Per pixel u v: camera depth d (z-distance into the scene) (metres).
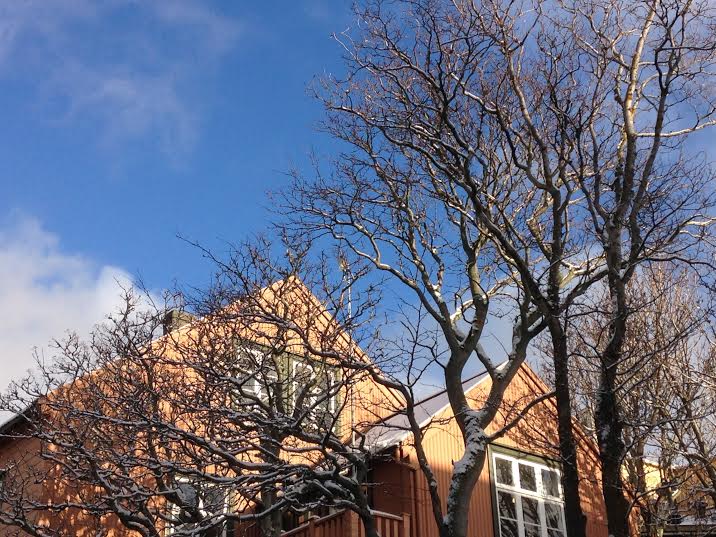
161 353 16.16
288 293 17.22
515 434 20.23
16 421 17.75
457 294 16.20
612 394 13.56
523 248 15.90
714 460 21.06
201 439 12.65
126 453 14.34
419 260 15.84
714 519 21.69
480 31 15.30
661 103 14.45
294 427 13.06
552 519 19.86
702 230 15.52
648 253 15.01
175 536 12.36
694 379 20.14
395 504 17.27
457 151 14.54
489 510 18.52
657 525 20.80
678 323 20.61
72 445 14.48
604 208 15.71
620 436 13.41
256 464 12.57
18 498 15.51
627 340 19.67
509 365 14.59
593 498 21.22
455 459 18.48
